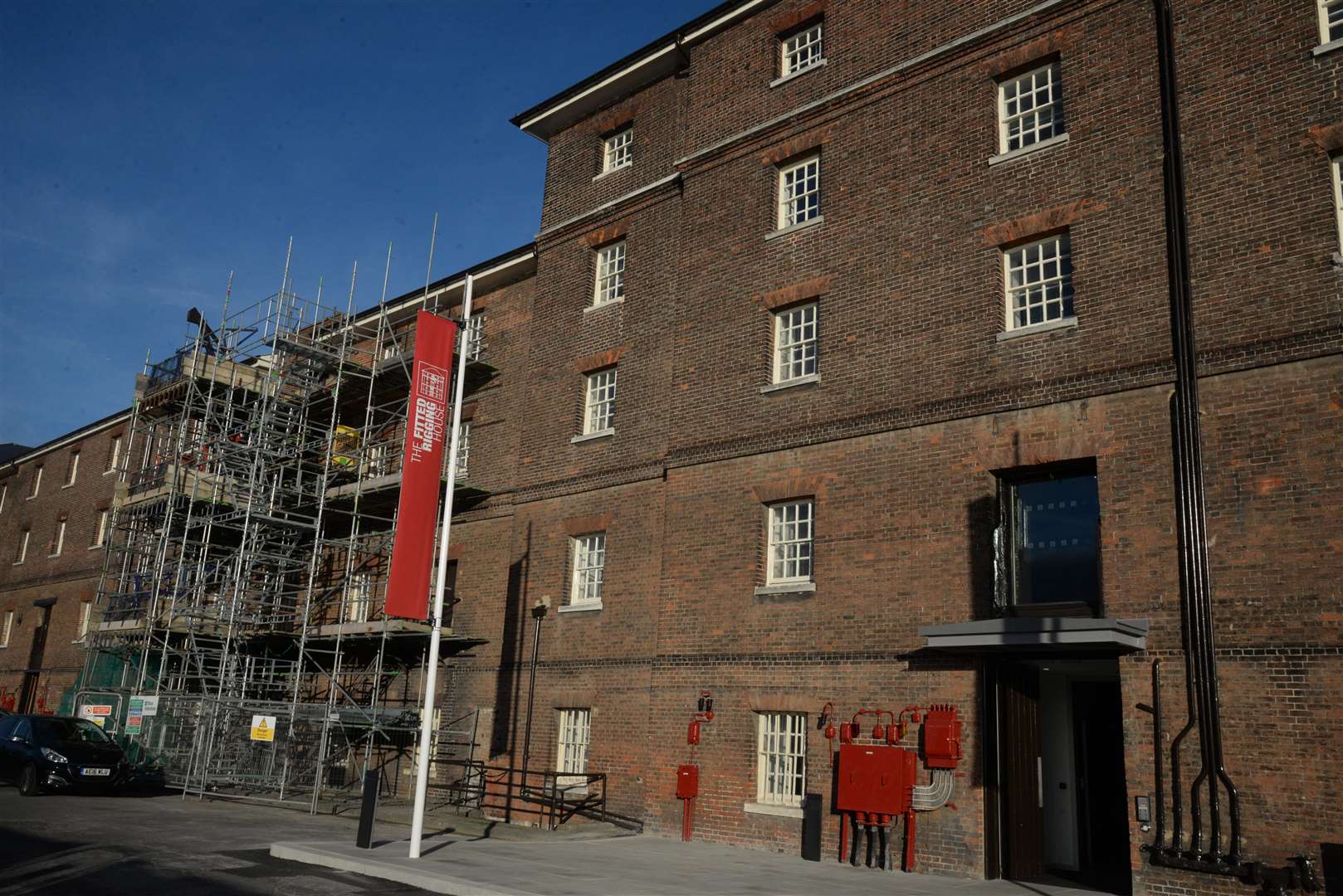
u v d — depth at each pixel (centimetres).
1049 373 1530
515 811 2056
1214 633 1296
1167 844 1273
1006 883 1398
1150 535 1379
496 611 2327
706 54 2223
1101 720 1739
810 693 1677
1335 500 1245
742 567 1828
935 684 1538
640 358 2155
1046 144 1616
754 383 1911
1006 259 1652
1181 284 1417
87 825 1642
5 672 4119
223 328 2905
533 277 2553
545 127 2559
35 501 4394
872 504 1681
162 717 2503
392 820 1939
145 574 2952
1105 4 1605
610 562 2078
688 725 1827
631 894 1157
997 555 1530
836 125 1925
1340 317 1288
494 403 2547
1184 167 1461
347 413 3045
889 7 1906
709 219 2097
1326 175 1338
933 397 1650
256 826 1738
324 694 2730
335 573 2848
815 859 1571
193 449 2889
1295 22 1407
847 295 1816
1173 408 1398
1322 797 1182
